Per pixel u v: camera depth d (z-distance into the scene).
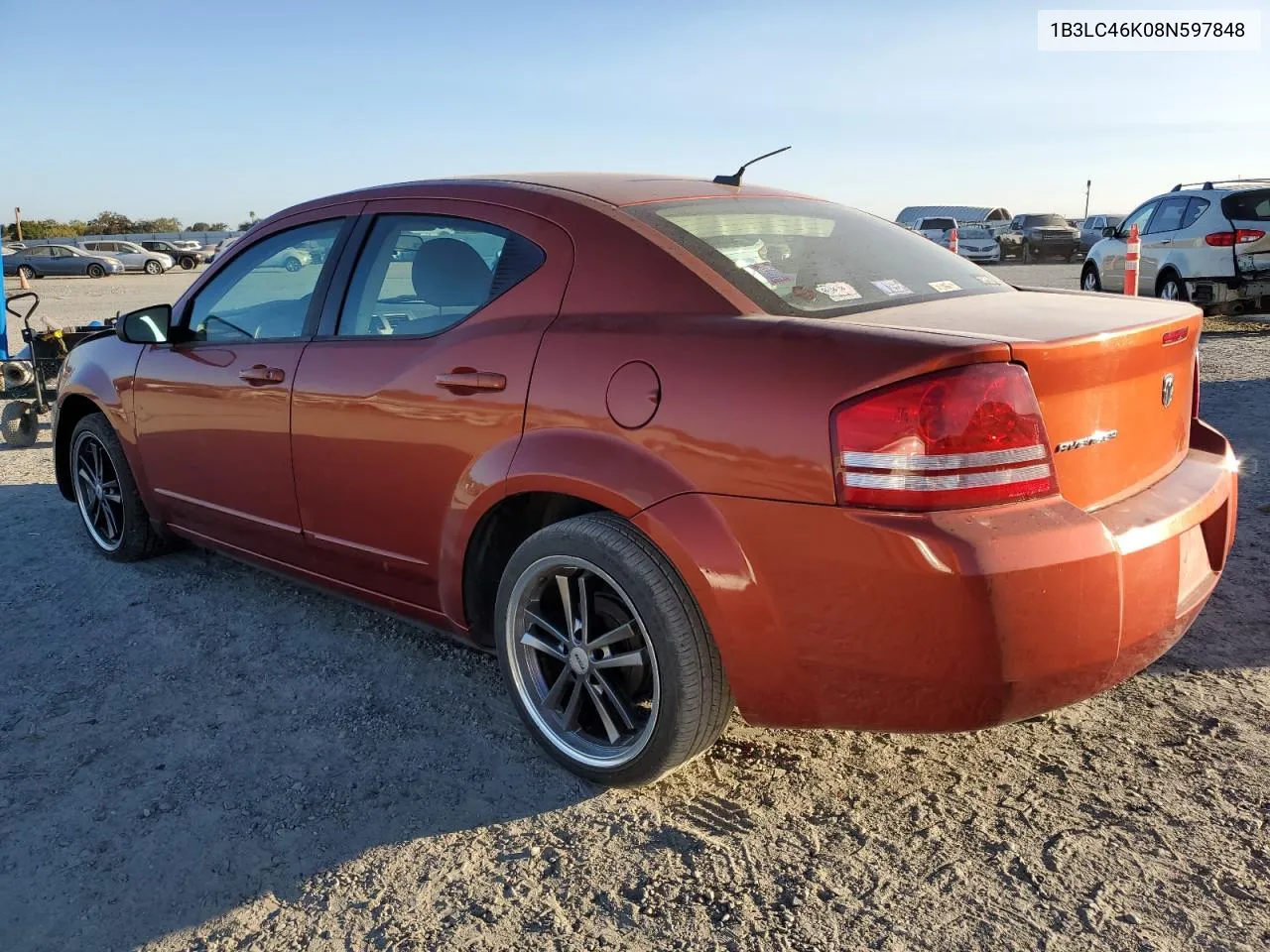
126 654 3.54
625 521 2.48
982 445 2.04
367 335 3.17
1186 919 2.09
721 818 2.50
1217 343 10.56
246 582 4.24
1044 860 2.29
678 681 2.40
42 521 5.25
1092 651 2.13
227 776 2.74
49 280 34.84
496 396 2.71
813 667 2.21
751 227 2.85
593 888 2.25
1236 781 2.58
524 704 2.80
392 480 3.02
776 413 2.18
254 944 2.11
